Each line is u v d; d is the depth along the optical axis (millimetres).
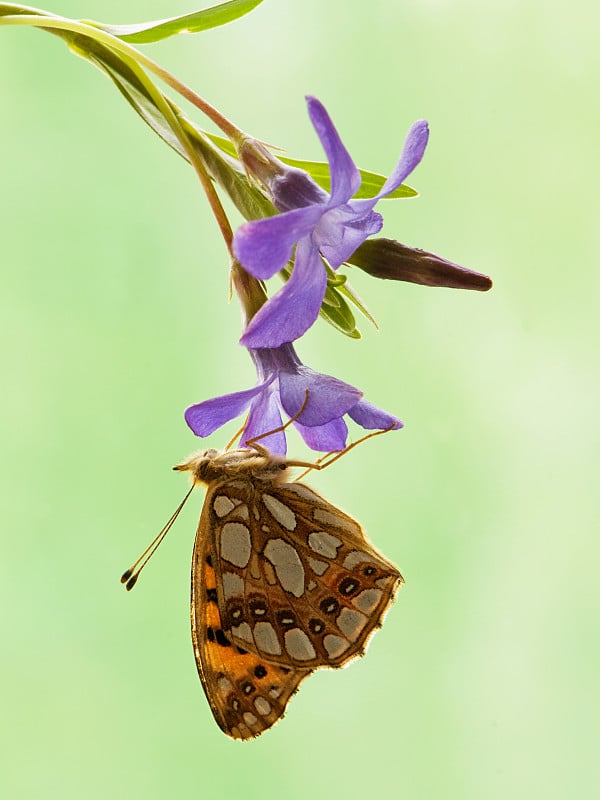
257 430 264
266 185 260
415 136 254
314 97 247
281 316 253
